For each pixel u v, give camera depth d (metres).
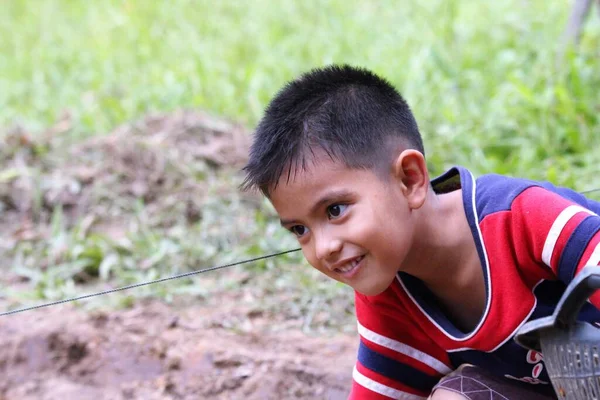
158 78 9.28
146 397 4.64
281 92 2.85
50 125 8.50
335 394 4.33
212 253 5.95
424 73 7.87
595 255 2.53
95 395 4.74
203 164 6.87
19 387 4.91
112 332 5.09
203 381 4.58
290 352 4.73
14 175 6.90
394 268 2.71
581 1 6.99
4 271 6.16
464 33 8.92
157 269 5.89
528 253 2.70
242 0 11.69
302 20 10.61
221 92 8.44
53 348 5.06
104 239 6.16
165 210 6.47
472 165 6.34
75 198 6.71
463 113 7.08
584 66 6.81
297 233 2.76
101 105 8.64
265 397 4.40
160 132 7.25
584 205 2.90
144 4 12.04
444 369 3.10
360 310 3.10
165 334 5.03
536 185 2.79
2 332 5.21
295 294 5.39
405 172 2.72
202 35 10.75
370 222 2.63
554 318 2.40
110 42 11.00
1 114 9.27
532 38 8.03
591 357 2.40
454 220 2.84
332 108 2.70
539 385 3.04
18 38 11.86
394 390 3.11
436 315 2.92
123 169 6.84
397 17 10.00
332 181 2.63
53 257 6.15
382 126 2.73
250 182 2.78
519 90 6.52
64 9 12.84
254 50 9.79
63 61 10.71
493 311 2.77
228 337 4.95
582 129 6.28
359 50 9.12
